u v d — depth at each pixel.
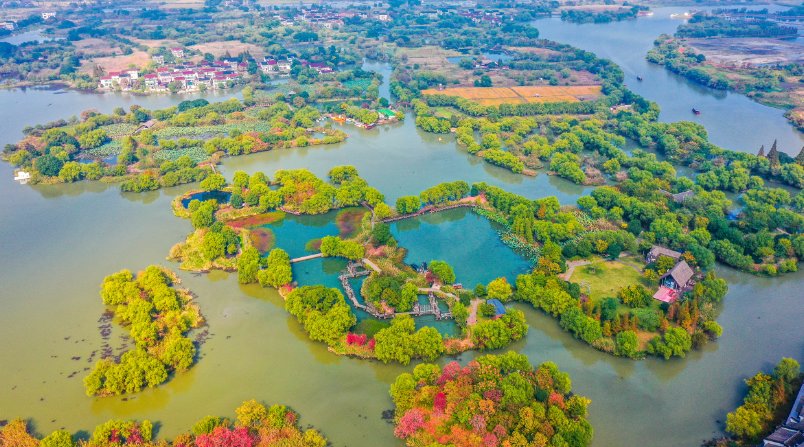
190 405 163.12
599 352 185.25
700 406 163.62
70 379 172.38
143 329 185.38
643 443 150.62
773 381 160.38
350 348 182.12
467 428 147.50
